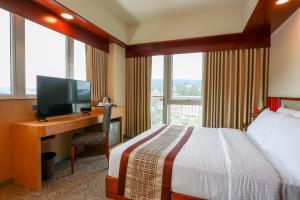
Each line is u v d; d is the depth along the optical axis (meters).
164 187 1.46
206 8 3.30
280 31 2.76
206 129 2.65
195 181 1.37
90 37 3.24
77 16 2.57
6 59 2.16
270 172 1.26
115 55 3.88
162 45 3.96
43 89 2.36
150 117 4.14
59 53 2.93
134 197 1.57
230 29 3.29
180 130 2.59
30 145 2.06
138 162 1.58
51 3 2.22
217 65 3.60
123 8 3.27
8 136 2.13
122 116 3.87
